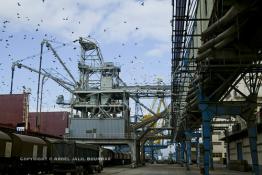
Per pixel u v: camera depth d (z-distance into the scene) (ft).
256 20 58.90
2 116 215.51
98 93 270.05
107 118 242.17
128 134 236.02
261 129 139.33
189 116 164.96
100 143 233.96
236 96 200.23
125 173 152.87
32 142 112.16
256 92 97.25
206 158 94.07
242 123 171.94
